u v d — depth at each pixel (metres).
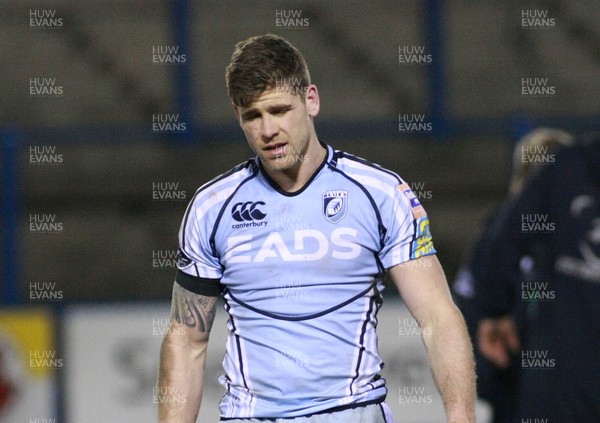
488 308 18.25
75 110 36.69
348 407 12.27
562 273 16.77
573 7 39.34
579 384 16.41
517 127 31.86
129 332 26.28
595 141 17.25
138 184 34.22
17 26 38.66
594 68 38.03
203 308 13.05
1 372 26.16
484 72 37.62
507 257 17.77
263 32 38.50
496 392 18.69
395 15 39.03
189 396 13.16
